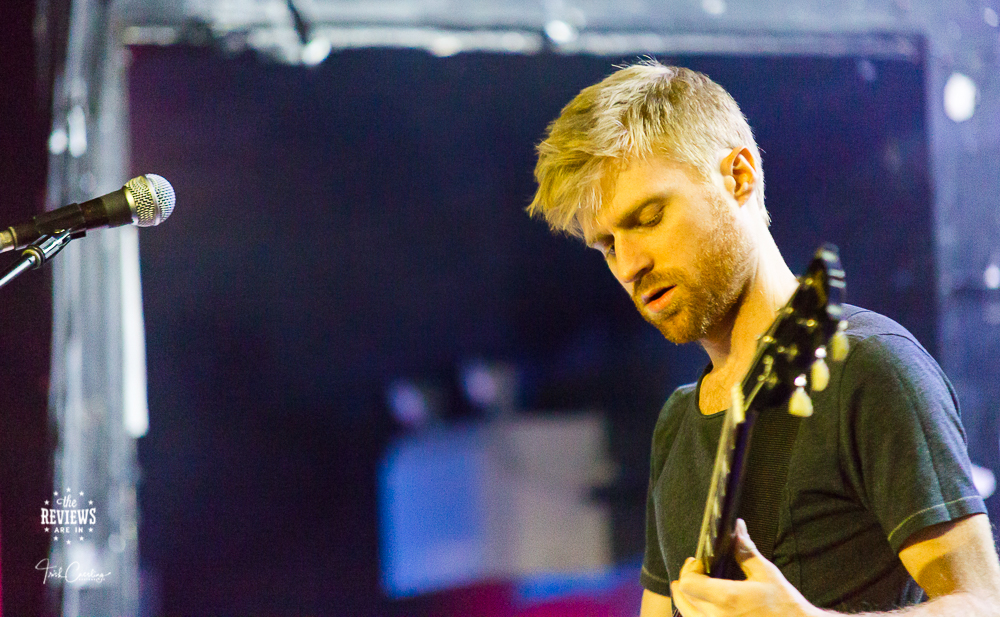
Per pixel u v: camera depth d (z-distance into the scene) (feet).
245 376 14.19
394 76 13.78
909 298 12.52
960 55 11.84
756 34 11.46
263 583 13.97
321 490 14.51
